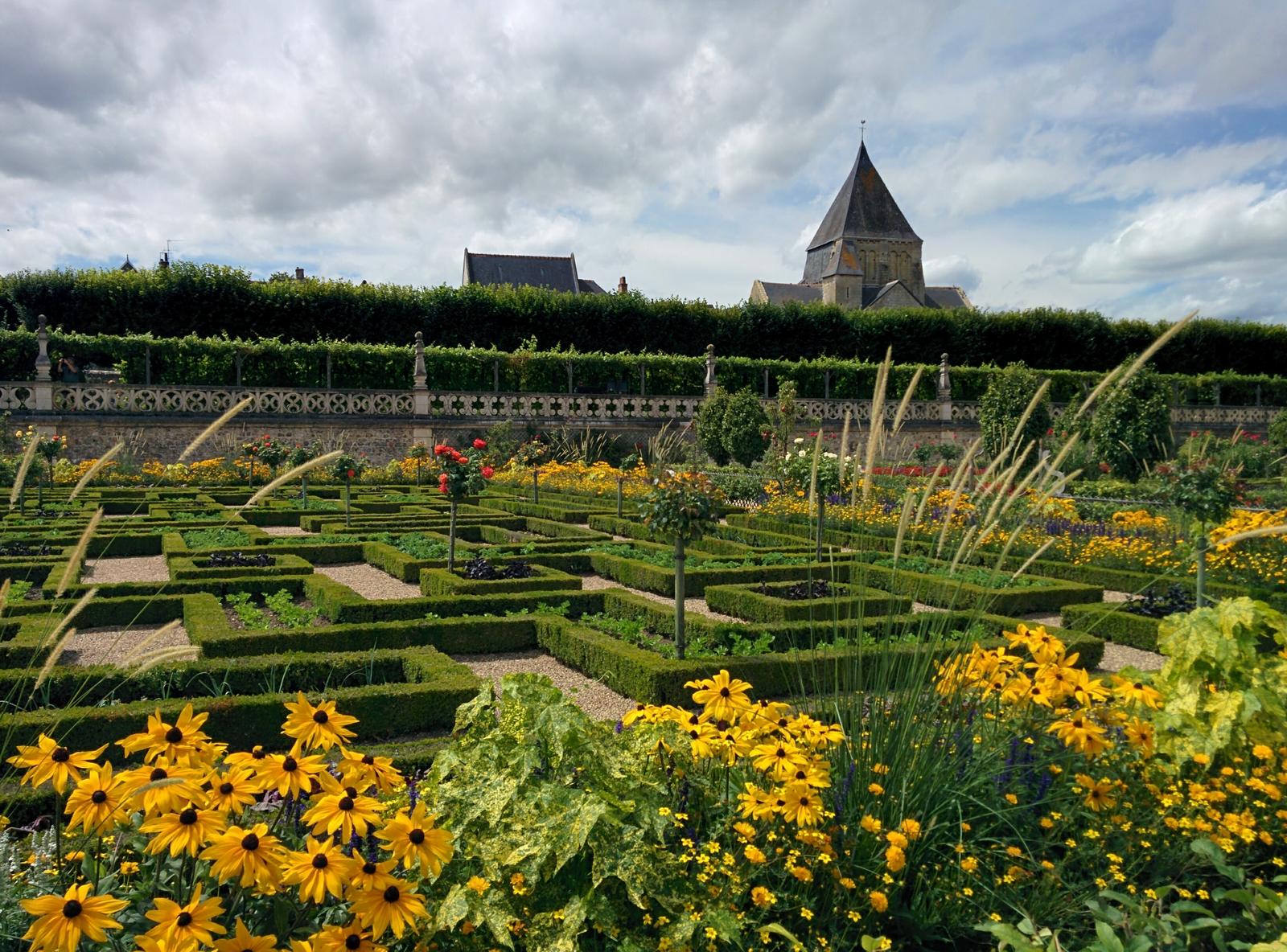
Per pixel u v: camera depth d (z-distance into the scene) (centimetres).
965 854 335
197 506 1939
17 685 580
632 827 280
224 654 745
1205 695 423
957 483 384
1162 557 1184
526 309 3547
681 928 263
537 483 2338
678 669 678
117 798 248
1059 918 319
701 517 727
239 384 2856
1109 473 2231
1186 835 352
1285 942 257
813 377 3625
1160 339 350
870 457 409
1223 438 3512
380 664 694
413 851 241
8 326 2995
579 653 781
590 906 266
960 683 365
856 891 312
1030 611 1035
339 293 3300
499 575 1127
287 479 337
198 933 213
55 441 1923
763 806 296
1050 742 397
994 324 4144
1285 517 998
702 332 3800
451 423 3028
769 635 816
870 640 393
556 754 294
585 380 3394
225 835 232
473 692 616
